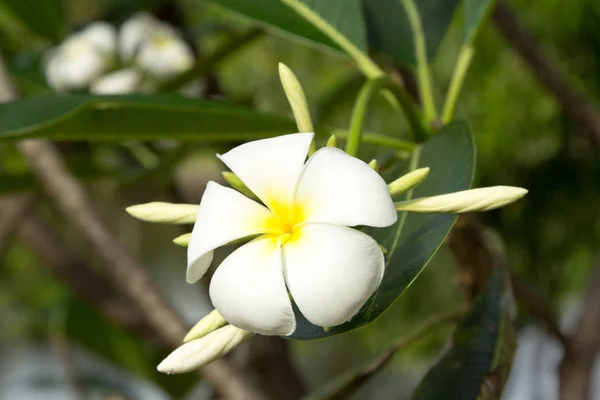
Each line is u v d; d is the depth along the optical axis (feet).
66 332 3.97
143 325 3.81
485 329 2.30
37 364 5.63
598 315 3.11
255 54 5.02
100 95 2.42
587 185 4.85
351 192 1.88
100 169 3.49
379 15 2.79
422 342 5.11
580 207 4.88
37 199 3.55
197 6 4.98
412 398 2.25
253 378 3.62
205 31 4.45
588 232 4.88
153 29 4.13
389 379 6.02
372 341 5.28
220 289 1.88
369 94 2.24
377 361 2.59
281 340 3.70
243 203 1.93
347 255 1.85
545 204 4.90
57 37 4.30
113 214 5.16
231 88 5.00
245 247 1.90
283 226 1.90
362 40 2.62
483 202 1.97
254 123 2.46
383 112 4.86
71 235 5.12
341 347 6.01
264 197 1.93
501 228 4.93
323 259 1.85
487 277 2.49
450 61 4.78
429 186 2.18
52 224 5.16
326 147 1.92
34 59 4.31
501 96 4.76
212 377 2.80
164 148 3.93
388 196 1.88
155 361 4.00
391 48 2.75
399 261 2.05
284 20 2.68
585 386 3.06
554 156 4.84
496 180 4.92
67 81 4.15
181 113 2.43
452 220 2.02
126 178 3.42
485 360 2.25
